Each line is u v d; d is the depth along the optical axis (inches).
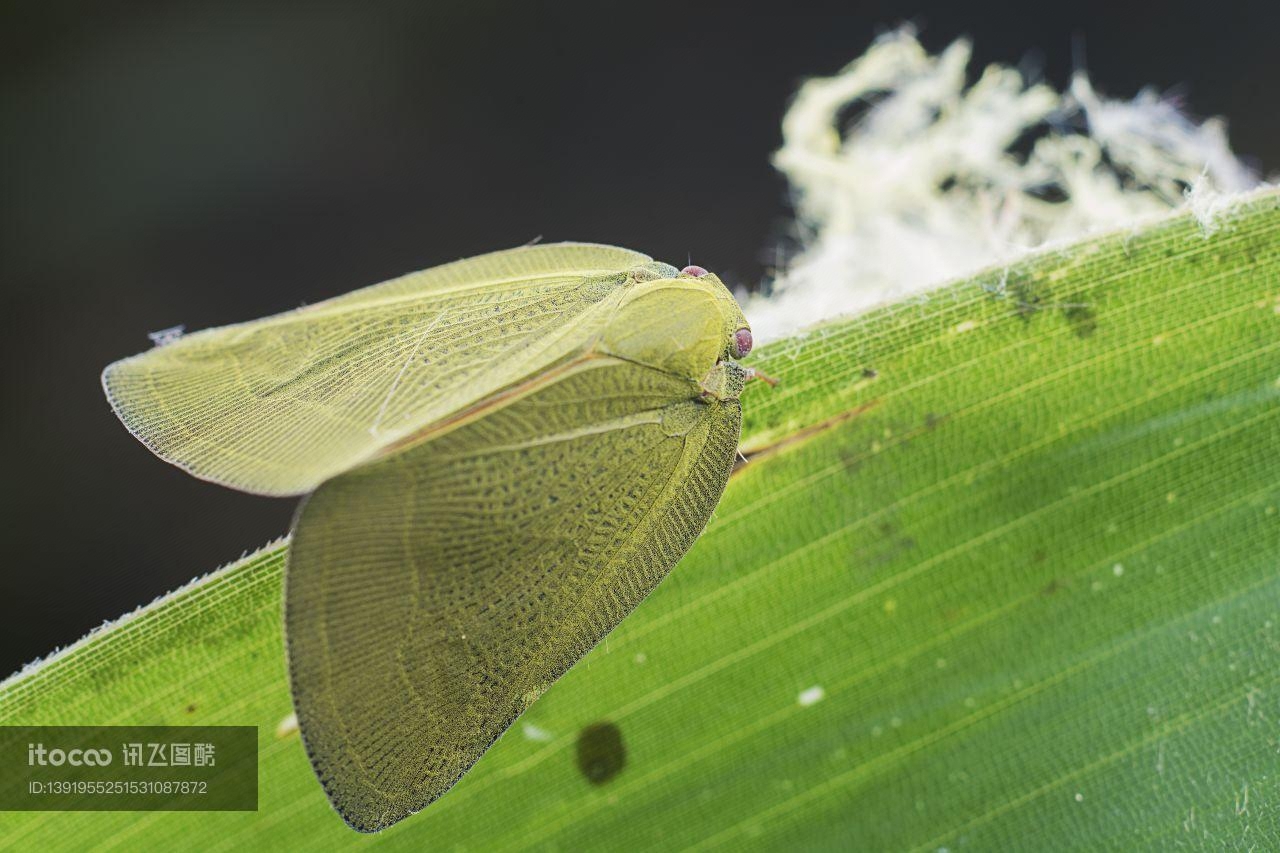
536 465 3.0
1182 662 3.1
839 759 3.1
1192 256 3.2
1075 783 3.1
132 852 3.1
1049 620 3.1
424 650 3.0
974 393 3.2
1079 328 3.2
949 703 3.1
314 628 3.0
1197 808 3.1
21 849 3.1
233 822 3.1
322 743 3.0
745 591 3.1
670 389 3.1
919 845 3.1
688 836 3.1
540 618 3.0
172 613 3.1
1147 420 3.2
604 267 3.1
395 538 3.0
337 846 3.1
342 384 3.1
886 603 3.1
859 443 3.2
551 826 3.1
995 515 3.1
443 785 3.0
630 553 3.1
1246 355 3.2
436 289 3.1
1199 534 3.1
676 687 3.1
